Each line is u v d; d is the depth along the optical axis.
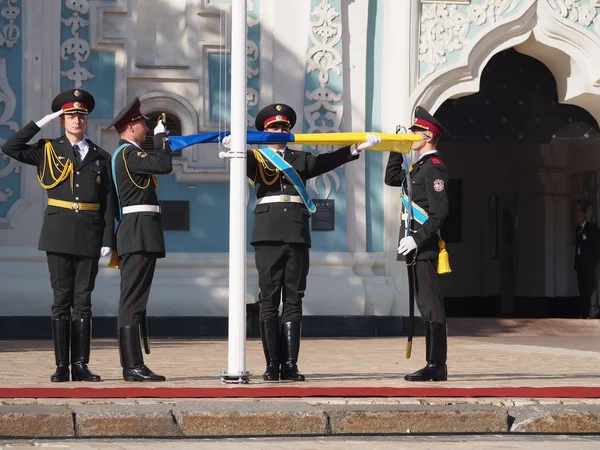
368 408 7.56
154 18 17.97
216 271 17.61
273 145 9.47
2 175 17.36
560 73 18.84
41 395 7.94
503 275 28.03
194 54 17.80
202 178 17.67
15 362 11.72
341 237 17.89
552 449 6.95
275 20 17.89
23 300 17.08
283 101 17.86
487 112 19.00
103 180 9.53
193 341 16.16
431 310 9.34
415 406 7.65
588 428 7.63
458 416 7.56
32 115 17.45
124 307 9.34
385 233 18.00
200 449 6.80
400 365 11.38
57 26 17.59
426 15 18.08
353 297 17.52
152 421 7.27
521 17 18.12
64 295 9.46
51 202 9.47
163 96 17.75
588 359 12.30
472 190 28.34
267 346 9.26
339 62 17.98
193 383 9.00
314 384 8.86
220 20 17.84
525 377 9.79
